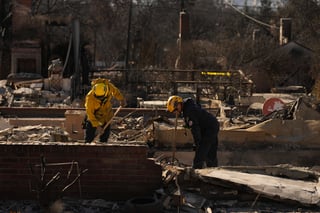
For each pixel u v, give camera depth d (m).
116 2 58.41
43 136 12.05
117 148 7.03
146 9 61.22
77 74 26.75
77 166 7.02
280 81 36.88
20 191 7.09
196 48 39.78
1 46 36.19
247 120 15.65
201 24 65.56
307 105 14.62
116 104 21.80
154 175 7.08
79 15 49.72
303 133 13.07
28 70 33.00
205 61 38.94
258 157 12.62
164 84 28.03
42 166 6.77
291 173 7.81
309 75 36.28
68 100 22.34
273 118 14.66
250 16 56.78
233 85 25.78
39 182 6.96
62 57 34.16
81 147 7.02
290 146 12.94
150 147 12.35
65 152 7.02
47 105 21.34
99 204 6.96
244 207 6.98
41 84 24.88
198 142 9.34
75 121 13.71
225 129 13.24
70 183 7.06
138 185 7.09
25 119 15.54
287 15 54.44
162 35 64.50
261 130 13.03
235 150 12.78
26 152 7.02
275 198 6.99
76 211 6.77
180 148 12.35
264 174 7.84
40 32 34.00
